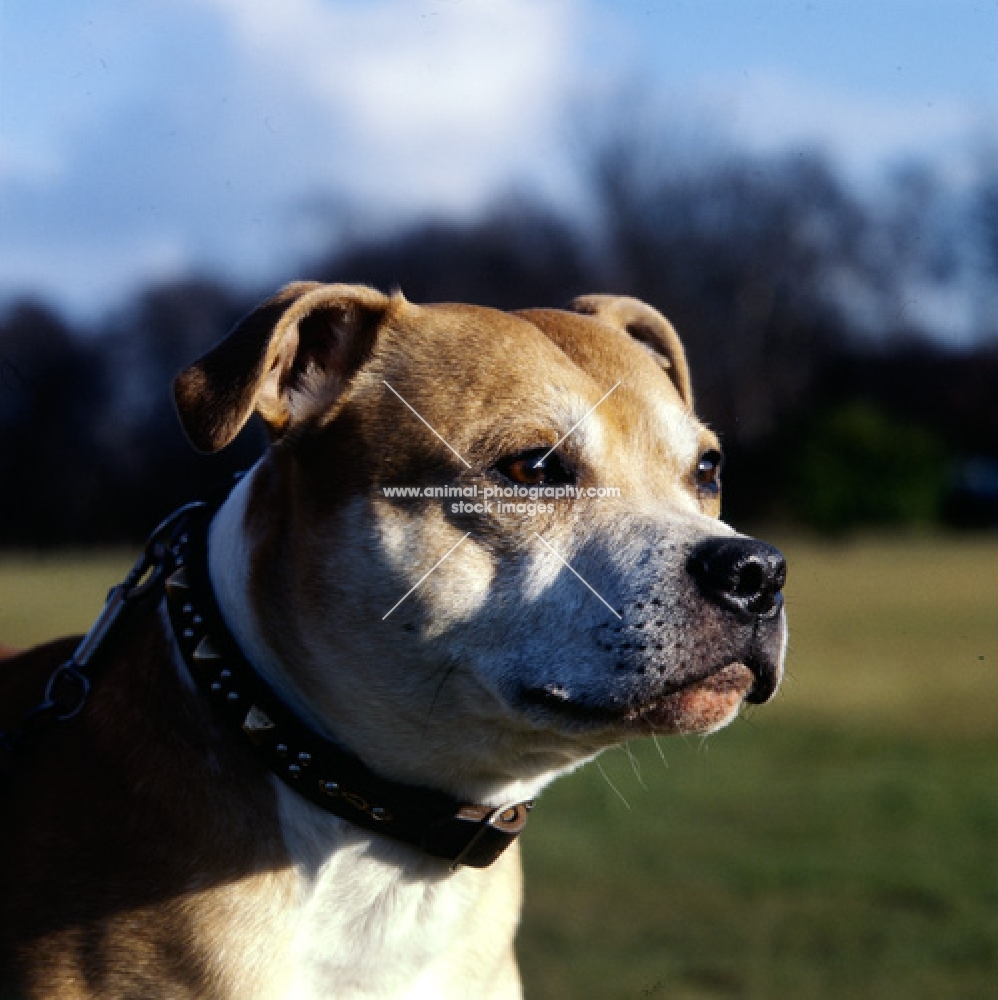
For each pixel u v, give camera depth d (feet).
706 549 2.95
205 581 3.05
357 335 3.10
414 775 2.99
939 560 19.81
